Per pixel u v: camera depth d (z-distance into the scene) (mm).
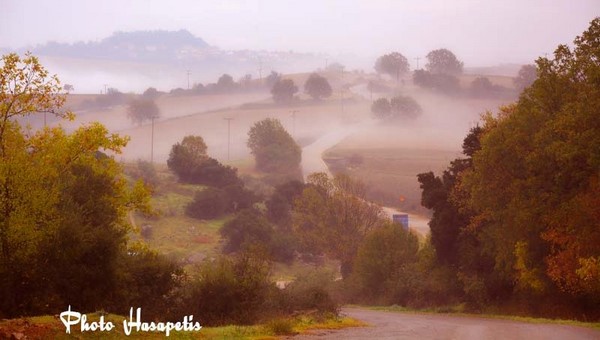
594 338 29125
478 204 57219
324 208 128875
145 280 39062
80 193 38031
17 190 29891
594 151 42156
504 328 36219
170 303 39344
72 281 31250
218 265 41594
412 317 52938
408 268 87312
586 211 42812
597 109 43156
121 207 45625
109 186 43156
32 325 22547
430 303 79438
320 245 128500
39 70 42469
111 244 32688
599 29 49812
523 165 53281
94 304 31969
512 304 62375
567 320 46812
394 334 31062
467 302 68750
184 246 130500
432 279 74812
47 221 30953
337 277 137500
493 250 62562
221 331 28797
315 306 43656
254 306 39906
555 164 48719
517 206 50969
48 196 31016
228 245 131375
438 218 70750
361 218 129000
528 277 51812
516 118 53562
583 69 49812
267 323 33406
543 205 48500
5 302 29219
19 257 29109
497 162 54094
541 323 43156
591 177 43844
